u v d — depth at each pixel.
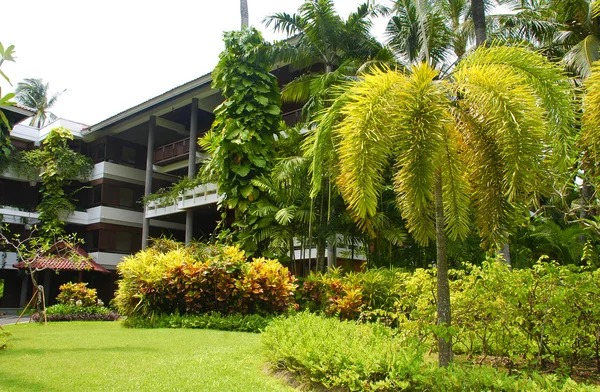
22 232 25.58
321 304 9.75
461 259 9.92
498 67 4.06
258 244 11.81
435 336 4.57
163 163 25.28
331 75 11.12
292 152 12.48
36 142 27.59
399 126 3.76
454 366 3.80
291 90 13.12
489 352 5.69
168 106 22.83
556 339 4.79
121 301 10.20
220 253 10.70
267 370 4.95
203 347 6.47
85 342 6.93
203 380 4.33
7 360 5.26
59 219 25.06
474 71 3.94
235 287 9.38
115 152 27.58
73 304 15.48
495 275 4.89
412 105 3.75
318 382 4.23
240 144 11.80
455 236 4.65
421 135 3.72
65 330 9.13
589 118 4.70
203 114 25.08
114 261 25.55
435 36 11.50
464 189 4.52
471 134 4.28
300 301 10.09
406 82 3.81
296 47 12.98
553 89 4.32
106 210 25.69
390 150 3.89
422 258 11.41
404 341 4.61
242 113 12.27
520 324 4.82
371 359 3.99
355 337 5.02
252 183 11.69
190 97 21.78
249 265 9.75
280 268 9.80
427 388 3.64
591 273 4.85
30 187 27.17
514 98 3.76
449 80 4.30
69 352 5.89
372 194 3.80
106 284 25.45
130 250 26.56
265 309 9.46
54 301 25.36
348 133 3.89
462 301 4.96
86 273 25.45
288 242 11.95
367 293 9.08
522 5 16.52
